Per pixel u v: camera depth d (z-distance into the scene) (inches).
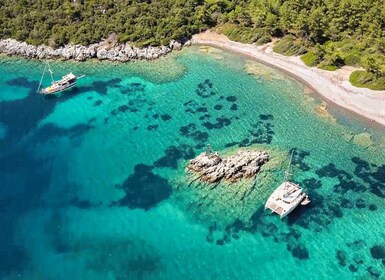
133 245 2436.0
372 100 3430.1
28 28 4468.5
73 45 4256.9
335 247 2393.0
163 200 2691.9
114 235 2497.5
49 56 4254.4
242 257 2353.6
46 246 2439.7
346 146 3068.4
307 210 2596.0
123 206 2672.2
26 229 2541.8
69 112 3513.8
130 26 4362.7
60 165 2999.5
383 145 3070.9
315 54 3882.9
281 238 2444.6
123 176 2891.2
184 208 2630.4
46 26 4424.2
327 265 2303.2
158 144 3142.2
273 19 4215.1
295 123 3299.7
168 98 3634.4
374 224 2509.8
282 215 2506.2
